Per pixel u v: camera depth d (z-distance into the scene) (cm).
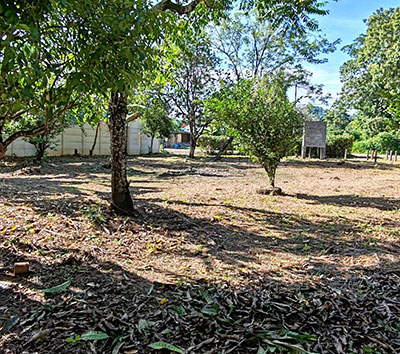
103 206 455
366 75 2205
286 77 1647
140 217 431
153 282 249
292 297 226
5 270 253
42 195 546
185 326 187
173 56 453
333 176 1027
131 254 309
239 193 661
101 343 168
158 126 1808
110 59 129
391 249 341
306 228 423
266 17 476
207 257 312
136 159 1527
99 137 1641
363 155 2234
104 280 248
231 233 392
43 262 274
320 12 427
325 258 313
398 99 424
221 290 238
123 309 205
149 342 171
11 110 132
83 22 125
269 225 434
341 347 171
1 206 441
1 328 177
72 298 215
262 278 262
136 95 622
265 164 674
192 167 1209
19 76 122
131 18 127
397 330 189
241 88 664
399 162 1645
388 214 507
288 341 174
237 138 665
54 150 1398
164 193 630
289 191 712
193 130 1722
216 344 171
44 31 128
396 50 1722
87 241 332
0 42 104
